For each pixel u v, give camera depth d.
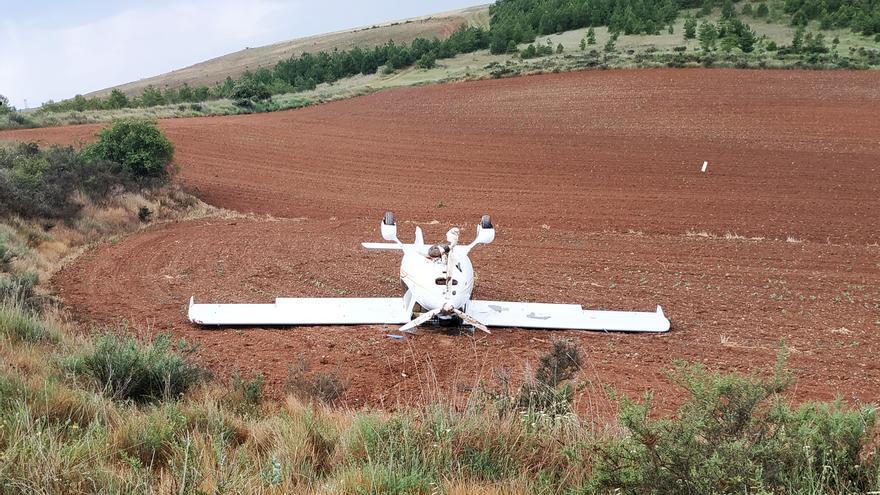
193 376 8.48
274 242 20.73
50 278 15.55
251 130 46.88
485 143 43.66
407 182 34.56
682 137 42.72
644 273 17.42
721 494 4.24
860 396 9.11
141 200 24.47
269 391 8.91
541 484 5.38
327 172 36.59
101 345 8.26
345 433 6.45
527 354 10.59
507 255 19.48
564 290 15.53
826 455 4.76
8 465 4.78
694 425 4.60
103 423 6.53
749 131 43.28
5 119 44.47
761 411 6.28
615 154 39.50
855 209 27.92
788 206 28.56
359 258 18.67
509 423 6.33
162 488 4.91
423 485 5.23
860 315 13.79
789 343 11.70
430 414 6.69
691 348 11.23
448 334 11.52
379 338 11.23
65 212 21.05
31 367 8.07
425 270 11.28
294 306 12.45
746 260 19.12
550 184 33.59
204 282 15.71
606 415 7.98
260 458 5.97
